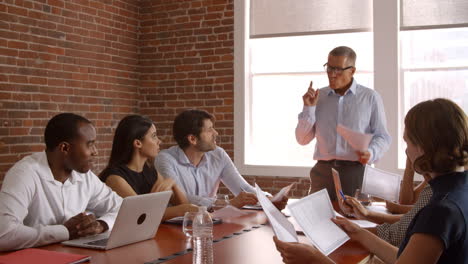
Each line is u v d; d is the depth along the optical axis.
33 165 2.39
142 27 6.42
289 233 1.94
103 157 5.85
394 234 2.28
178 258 1.98
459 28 5.08
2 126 4.71
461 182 1.49
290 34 5.71
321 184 4.08
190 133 3.52
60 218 2.47
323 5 5.56
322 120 4.10
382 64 5.27
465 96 5.10
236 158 5.95
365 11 5.39
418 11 5.18
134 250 2.11
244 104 5.91
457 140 1.47
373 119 4.04
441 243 1.40
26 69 4.93
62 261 1.87
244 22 5.90
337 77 3.93
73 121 2.42
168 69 6.29
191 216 2.41
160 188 3.12
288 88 5.78
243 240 2.31
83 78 5.57
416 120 1.52
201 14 6.11
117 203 2.73
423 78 5.23
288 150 5.80
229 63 5.98
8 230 2.10
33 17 4.99
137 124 3.10
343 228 2.20
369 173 3.33
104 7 5.84
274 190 5.78
